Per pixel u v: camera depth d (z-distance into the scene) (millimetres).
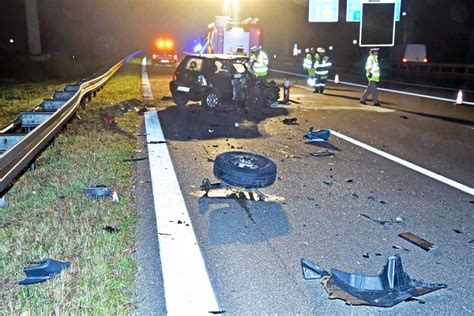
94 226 5066
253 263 4484
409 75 31078
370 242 5082
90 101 15039
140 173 7266
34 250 4441
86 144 8852
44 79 26281
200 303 3762
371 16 34188
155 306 3705
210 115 13258
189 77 14195
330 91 21078
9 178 5406
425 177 7645
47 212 5438
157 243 4828
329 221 5645
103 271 4078
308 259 4613
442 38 41938
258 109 14477
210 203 6098
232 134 10602
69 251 4441
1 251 4406
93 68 35281
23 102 16172
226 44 27328
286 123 12227
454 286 4188
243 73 14172
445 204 6379
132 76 26500
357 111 14750
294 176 7480
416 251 4898
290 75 32312
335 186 7039
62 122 8938
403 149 9617
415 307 3814
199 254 4625
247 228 5332
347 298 3875
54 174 6918
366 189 6941
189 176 7207
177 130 10844
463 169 8164
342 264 4543
